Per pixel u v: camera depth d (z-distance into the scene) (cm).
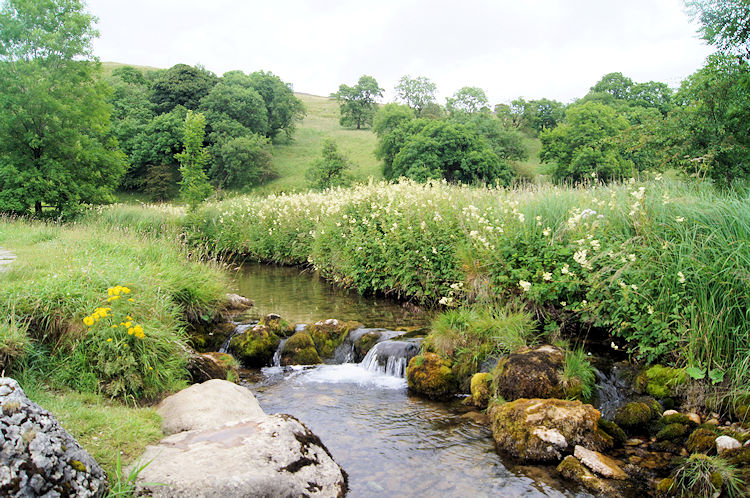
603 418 529
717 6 853
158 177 5578
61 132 2159
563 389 547
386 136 6025
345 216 1355
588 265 656
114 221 2091
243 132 6462
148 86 7775
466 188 1261
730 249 565
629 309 627
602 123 4531
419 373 649
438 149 5206
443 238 1031
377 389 661
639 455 457
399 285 1120
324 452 430
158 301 674
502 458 464
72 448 304
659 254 634
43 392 472
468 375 647
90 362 521
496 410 526
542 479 426
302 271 1650
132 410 468
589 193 923
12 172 2077
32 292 577
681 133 949
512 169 5656
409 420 554
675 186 821
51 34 2119
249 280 1473
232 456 363
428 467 445
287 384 683
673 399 532
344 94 9044
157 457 364
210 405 468
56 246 991
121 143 5803
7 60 2112
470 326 704
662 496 393
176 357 591
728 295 537
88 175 2306
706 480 385
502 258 819
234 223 2086
